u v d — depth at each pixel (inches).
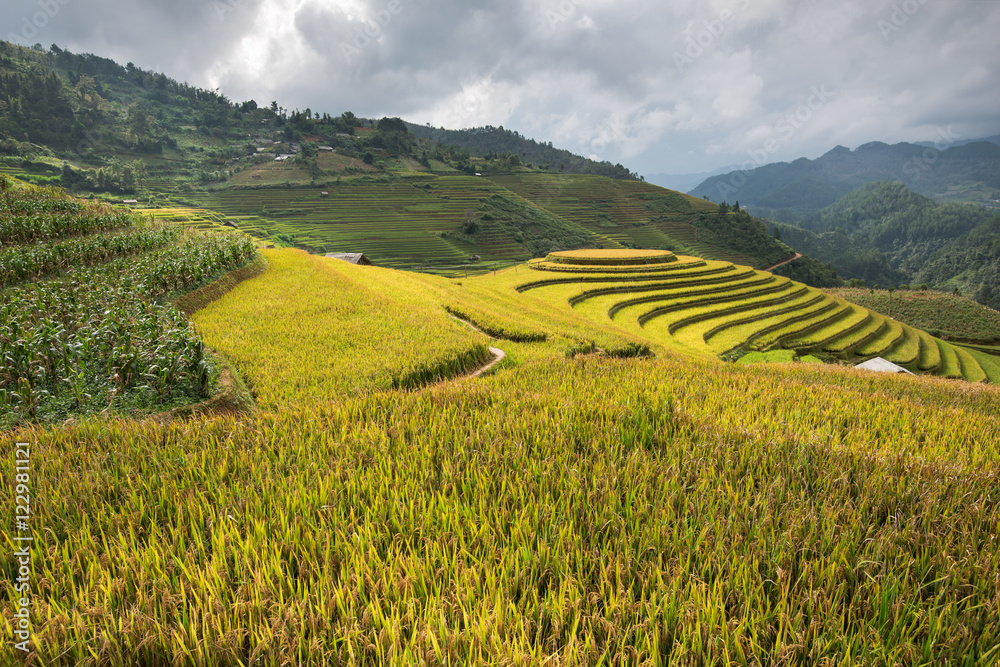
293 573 150.8
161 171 6560.0
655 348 1120.2
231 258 919.0
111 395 339.9
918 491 193.6
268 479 198.1
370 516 173.3
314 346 529.7
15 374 345.4
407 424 261.7
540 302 1852.9
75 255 791.7
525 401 301.6
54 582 144.1
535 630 126.5
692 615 124.1
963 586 140.0
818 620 126.5
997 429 323.0
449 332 633.6
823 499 187.9
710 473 202.1
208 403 366.9
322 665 114.4
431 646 115.4
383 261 4862.2
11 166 4940.9
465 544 156.0
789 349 2154.3
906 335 2696.9
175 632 119.0
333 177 7121.1
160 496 189.6
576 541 154.5
